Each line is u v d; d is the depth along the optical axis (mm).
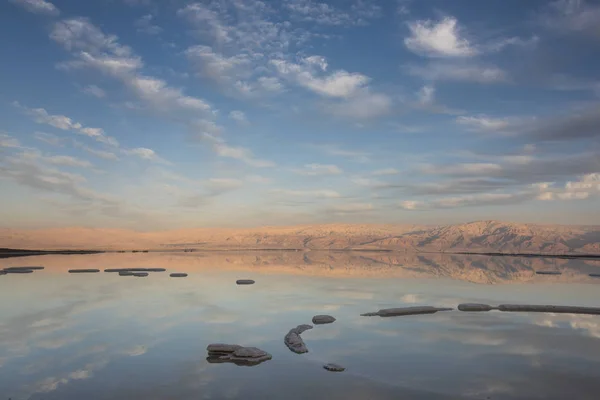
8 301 30234
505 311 26969
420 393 13164
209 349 17125
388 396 12914
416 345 18703
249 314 25516
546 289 38562
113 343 18766
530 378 14547
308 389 13445
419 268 64562
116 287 38656
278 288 38219
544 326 22531
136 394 13039
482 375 14820
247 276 50312
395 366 15758
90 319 23828
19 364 15875
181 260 87125
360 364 16000
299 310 26953
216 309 27141
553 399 12844
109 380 14211
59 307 27719
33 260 82312
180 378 14406
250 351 16609
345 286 39938
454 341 19391
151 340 19312
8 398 12766
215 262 80375
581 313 26328
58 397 12844
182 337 19859
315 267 66375
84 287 38531
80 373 14883
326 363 16078
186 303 29500
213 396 12875
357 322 23453
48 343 18750
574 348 18281
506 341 19422
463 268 65125
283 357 16844
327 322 23281
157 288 38000
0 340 19234
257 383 13945
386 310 25984
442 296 33688
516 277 50500
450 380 14312
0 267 62250
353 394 13047
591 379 14492
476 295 34375
